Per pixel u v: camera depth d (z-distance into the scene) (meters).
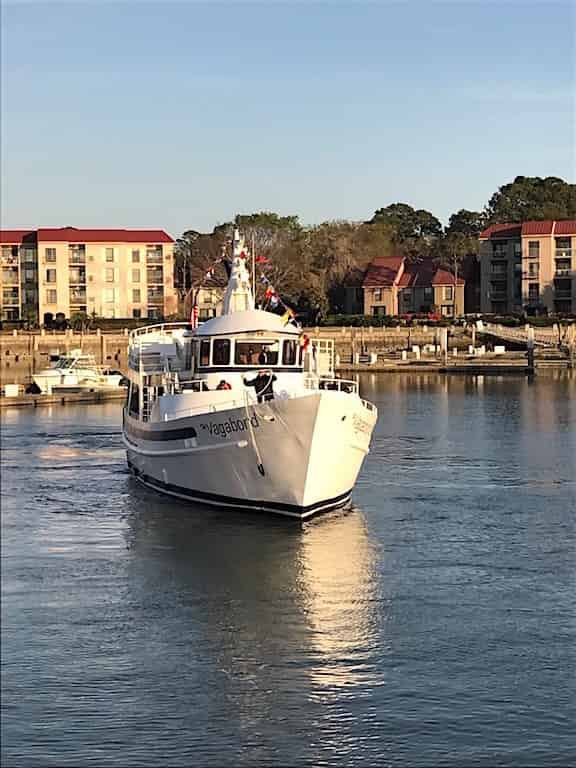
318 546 29.22
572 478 41.50
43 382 85.69
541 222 147.50
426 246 182.12
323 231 157.62
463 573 26.97
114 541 30.20
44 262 146.62
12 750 17.72
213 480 32.88
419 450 50.12
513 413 68.00
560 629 22.69
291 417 29.88
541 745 17.64
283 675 20.38
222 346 35.25
